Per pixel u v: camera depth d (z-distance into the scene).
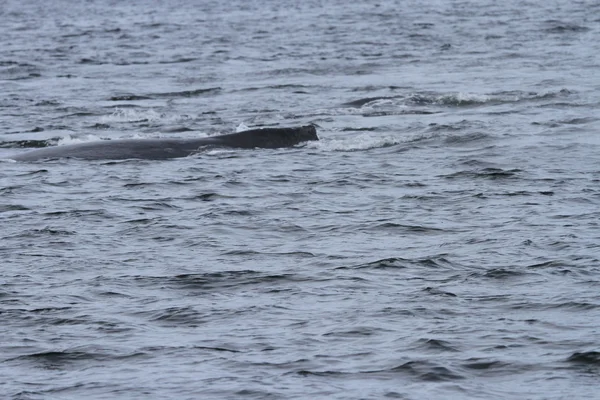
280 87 174.00
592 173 96.50
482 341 53.56
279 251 72.19
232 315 58.69
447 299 60.47
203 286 64.25
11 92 175.38
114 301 61.62
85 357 52.81
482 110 139.50
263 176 98.12
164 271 67.69
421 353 52.03
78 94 172.00
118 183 96.00
